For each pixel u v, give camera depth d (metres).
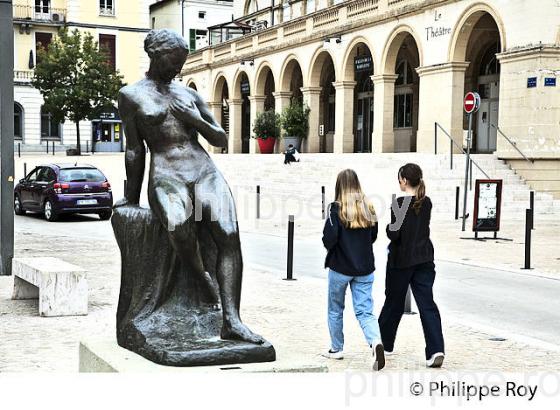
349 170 6.78
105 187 23.06
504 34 26.22
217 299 5.12
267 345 4.67
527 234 12.96
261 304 9.55
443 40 29.19
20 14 59.44
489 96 30.56
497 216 17.03
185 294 5.14
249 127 50.78
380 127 33.56
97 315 8.76
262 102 46.34
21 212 24.92
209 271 5.16
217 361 4.55
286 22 42.41
